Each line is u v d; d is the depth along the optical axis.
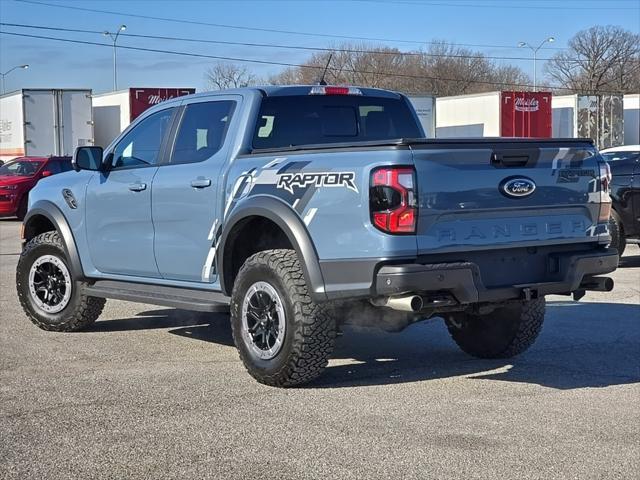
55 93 29.67
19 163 22.67
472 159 5.47
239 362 6.74
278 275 5.71
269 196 5.83
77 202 7.64
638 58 79.75
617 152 12.82
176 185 6.66
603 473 4.34
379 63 73.25
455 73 77.44
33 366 6.61
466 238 5.48
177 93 32.94
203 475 4.32
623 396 5.77
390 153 5.27
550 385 6.07
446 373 6.43
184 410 5.42
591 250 6.09
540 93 32.31
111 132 33.47
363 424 5.12
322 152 5.62
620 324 8.36
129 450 4.69
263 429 5.03
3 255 14.61
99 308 7.93
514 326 6.66
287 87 6.75
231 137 6.45
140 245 7.05
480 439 4.85
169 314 8.95
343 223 5.41
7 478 4.29
